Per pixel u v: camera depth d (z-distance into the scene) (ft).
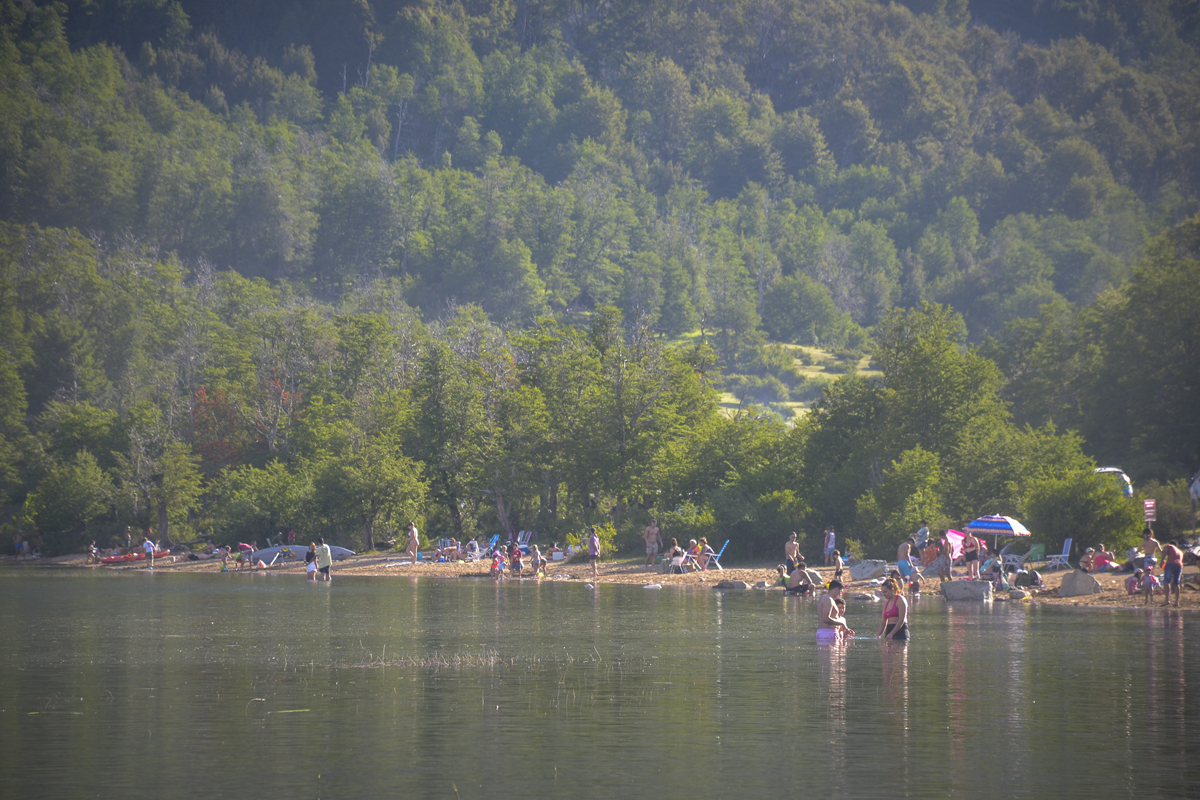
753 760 174.81
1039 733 195.11
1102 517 606.55
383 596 555.69
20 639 353.92
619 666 282.97
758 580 630.33
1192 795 154.10
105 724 206.80
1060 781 161.79
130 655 310.04
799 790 156.66
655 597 535.60
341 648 324.39
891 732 196.65
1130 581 485.15
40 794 155.43
